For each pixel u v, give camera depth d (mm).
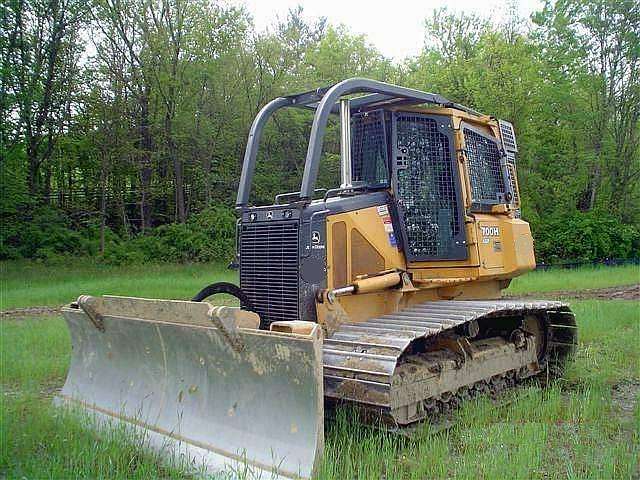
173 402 5375
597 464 4750
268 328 5969
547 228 31016
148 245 27453
